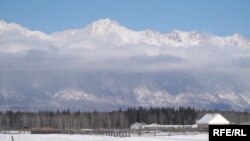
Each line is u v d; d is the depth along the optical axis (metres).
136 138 115.88
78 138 118.50
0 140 109.62
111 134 134.62
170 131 160.00
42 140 111.56
